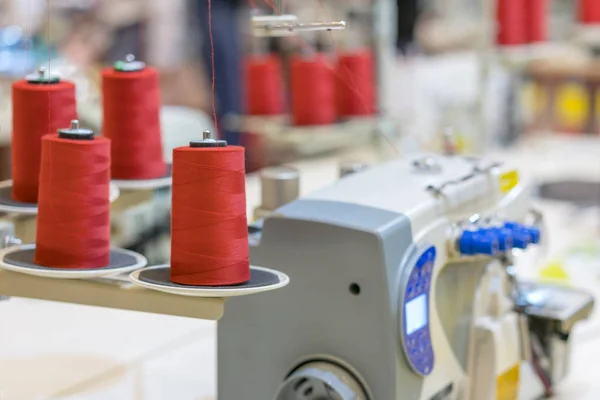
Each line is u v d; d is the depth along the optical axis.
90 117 2.26
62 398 1.69
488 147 4.40
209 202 1.19
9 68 3.05
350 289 1.36
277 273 1.29
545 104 4.73
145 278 1.24
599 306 2.32
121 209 1.83
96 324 2.11
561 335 1.79
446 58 4.30
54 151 1.28
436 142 3.47
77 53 4.04
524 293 1.88
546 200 3.47
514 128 4.49
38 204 1.32
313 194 1.50
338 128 3.03
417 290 1.40
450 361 1.54
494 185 1.72
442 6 4.77
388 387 1.35
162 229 2.00
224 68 4.50
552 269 2.61
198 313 1.22
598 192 3.57
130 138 1.59
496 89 4.42
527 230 1.55
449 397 1.56
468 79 3.92
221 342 1.48
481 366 1.60
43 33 3.46
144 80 1.59
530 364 1.76
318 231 1.37
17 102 1.47
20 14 3.41
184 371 1.85
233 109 4.50
